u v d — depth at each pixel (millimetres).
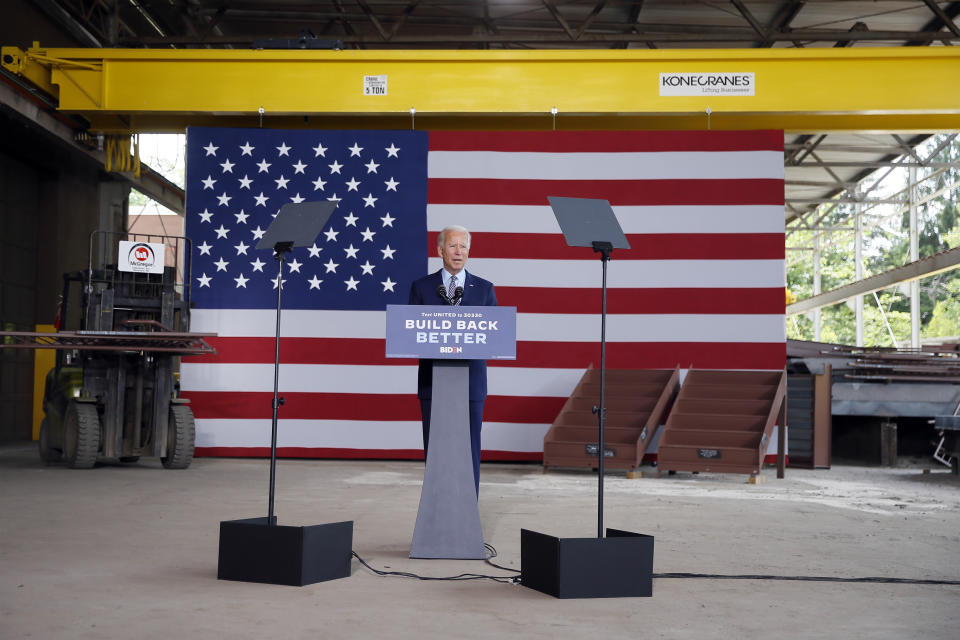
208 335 8438
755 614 3109
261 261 10891
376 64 11227
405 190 11008
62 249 15461
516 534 5000
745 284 10734
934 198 24781
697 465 8969
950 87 10922
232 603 3184
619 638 2766
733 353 10656
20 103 11891
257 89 11219
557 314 10797
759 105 11062
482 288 4711
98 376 9289
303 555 3504
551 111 11133
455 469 4250
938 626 2947
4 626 2805
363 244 10930
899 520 5906
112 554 4180
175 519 5453
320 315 10805
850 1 14883
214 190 11047
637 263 10828
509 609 3152
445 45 17188
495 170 11008
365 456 10625
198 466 9648
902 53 10930
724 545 4719
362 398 10695
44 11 13672
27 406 14992
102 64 11242
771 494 7676
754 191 10844
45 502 6266
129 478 8188
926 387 11898
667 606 3227
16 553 4176
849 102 10984
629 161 10969
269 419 10688
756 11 15531
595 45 17266
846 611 3166
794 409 11234
